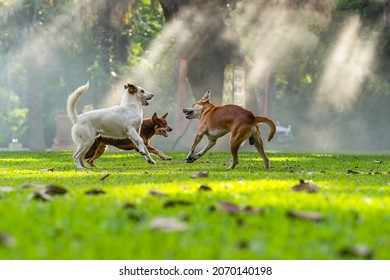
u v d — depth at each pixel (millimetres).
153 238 4094
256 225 4555
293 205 5543
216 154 20750
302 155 21172
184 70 30938
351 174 10617
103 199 5961
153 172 10867
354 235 4258
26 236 4145
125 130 13383
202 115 12914
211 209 5227
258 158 17984
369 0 42281
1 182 8703
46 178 9359
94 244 3922
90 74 45031
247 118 11969
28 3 39031
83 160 13898
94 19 36719
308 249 3877
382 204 5746
